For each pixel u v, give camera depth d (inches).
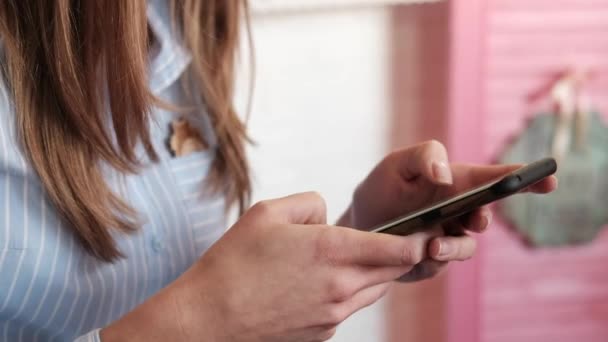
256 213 20.1
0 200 22.0
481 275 45.8
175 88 28.7
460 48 40.8
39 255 22.5
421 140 44.2
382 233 19.3
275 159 43.3
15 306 22.6
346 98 42.9
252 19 40.6
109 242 23.3
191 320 18.9
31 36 22.3
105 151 23.1
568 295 47.1
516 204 44.8
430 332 47.9
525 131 43.4
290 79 42.0
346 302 19.5
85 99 22.5
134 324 19.1
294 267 18.9
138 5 22.5
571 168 44.4
